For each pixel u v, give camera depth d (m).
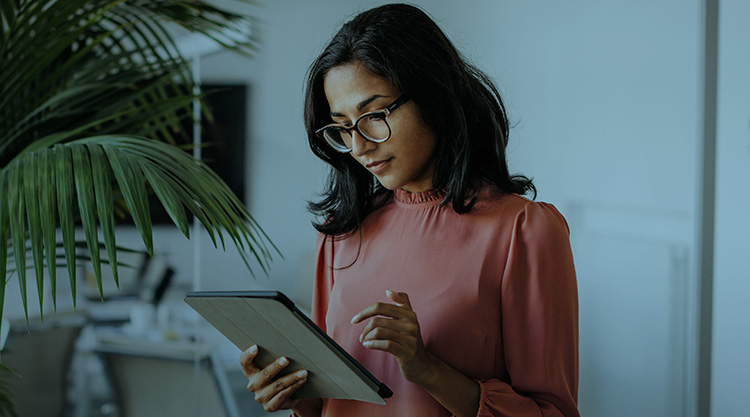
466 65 1.03
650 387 1.92
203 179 1.26
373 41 0.93
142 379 2.68
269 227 2.47
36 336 2.63
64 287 2.73
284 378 0.95
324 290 1.19
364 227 1.13
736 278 1.71
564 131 2.13
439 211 1.05
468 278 0.99
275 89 2.44
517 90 2.22
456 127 0.96
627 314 1.98
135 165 1.18
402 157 0.96
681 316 1.81
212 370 2.57
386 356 1.03
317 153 1.09
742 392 1.70
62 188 1.14
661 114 1.84
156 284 2.70
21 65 1.37
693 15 1.74
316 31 2.33
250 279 2.53
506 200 1.02
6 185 1.15
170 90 2.64
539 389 0.96
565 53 2.10
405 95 0.94
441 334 0.99
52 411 2.64
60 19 1.39
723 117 1.72
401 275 1.05
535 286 0.96
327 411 1.09
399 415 1.01
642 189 1.91
